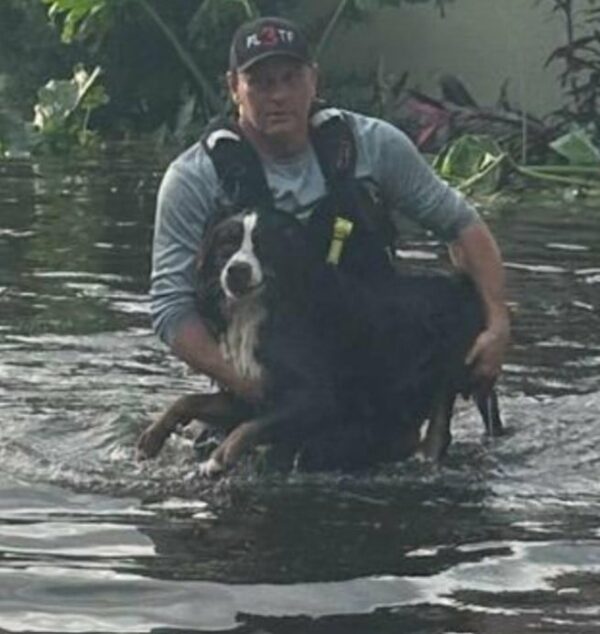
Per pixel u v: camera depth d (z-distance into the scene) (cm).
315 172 675
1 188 1536
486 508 617
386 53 2198
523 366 824
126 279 1050
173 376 795
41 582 527
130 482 642
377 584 529
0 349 846
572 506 621
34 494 623
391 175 691
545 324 923
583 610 507
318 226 671
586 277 1071
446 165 1546
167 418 671
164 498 624
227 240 655
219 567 545
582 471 667
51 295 995
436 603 511
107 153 1908
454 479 655
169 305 668
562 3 1911
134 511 607
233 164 667
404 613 502
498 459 681
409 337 678
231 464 645
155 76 2177
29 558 551
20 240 1206
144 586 524
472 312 690
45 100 1983
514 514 610
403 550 564
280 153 672
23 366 810
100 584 526
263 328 657
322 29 2181
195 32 2084
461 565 549
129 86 2186
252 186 668
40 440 688
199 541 573
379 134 689
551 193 1503
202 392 760
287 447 663
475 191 1507
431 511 612
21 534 576
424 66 2172
